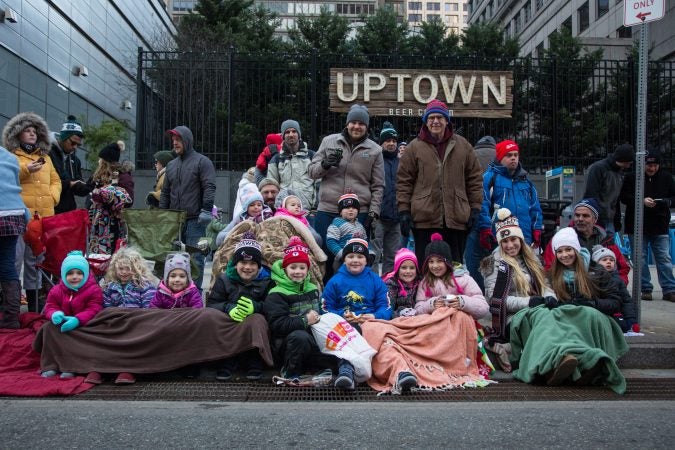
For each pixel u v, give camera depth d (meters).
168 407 3.71
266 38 19.14
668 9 19.39
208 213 6.14
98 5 26.84
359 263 4.85
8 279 4.94
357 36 18.00
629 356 4.85
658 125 12.55
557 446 3.01
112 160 6.71
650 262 10.92
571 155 12.98
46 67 21.75
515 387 4.31
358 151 5.71
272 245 5.11
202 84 13.32
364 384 4.36
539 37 34.94
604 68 12.59
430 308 4.75
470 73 11.65
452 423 3.39
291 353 4.30
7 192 4.92
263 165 7.11
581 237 5.87
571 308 4.62
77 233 5.53
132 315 4.45
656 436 3.18
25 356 4.54
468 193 5.47
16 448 2.89
